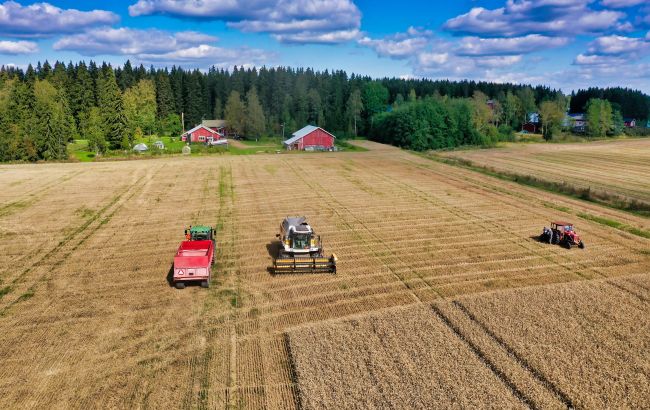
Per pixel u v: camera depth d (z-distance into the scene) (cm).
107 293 2464
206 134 11581
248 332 2053
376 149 10112
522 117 16238
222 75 17975
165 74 14762
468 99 12769
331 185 5578
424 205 4525
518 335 2005
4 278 2678
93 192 5059
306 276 2716
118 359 1834
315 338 1981
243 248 3219
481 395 1602
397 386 1645
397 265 2902
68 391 1631
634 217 4100
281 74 17000
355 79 18212
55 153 7738
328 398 1580
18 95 8500
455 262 2967
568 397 1588
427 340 1967
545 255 3106
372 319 2164
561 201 4741
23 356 1856
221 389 1645
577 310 2258
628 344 1944
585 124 14800
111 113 9506
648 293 2472
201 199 4756
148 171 6475
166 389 1644
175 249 3191
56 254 3091
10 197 4800
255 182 5731
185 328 2083
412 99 16312
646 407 1541
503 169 6956
